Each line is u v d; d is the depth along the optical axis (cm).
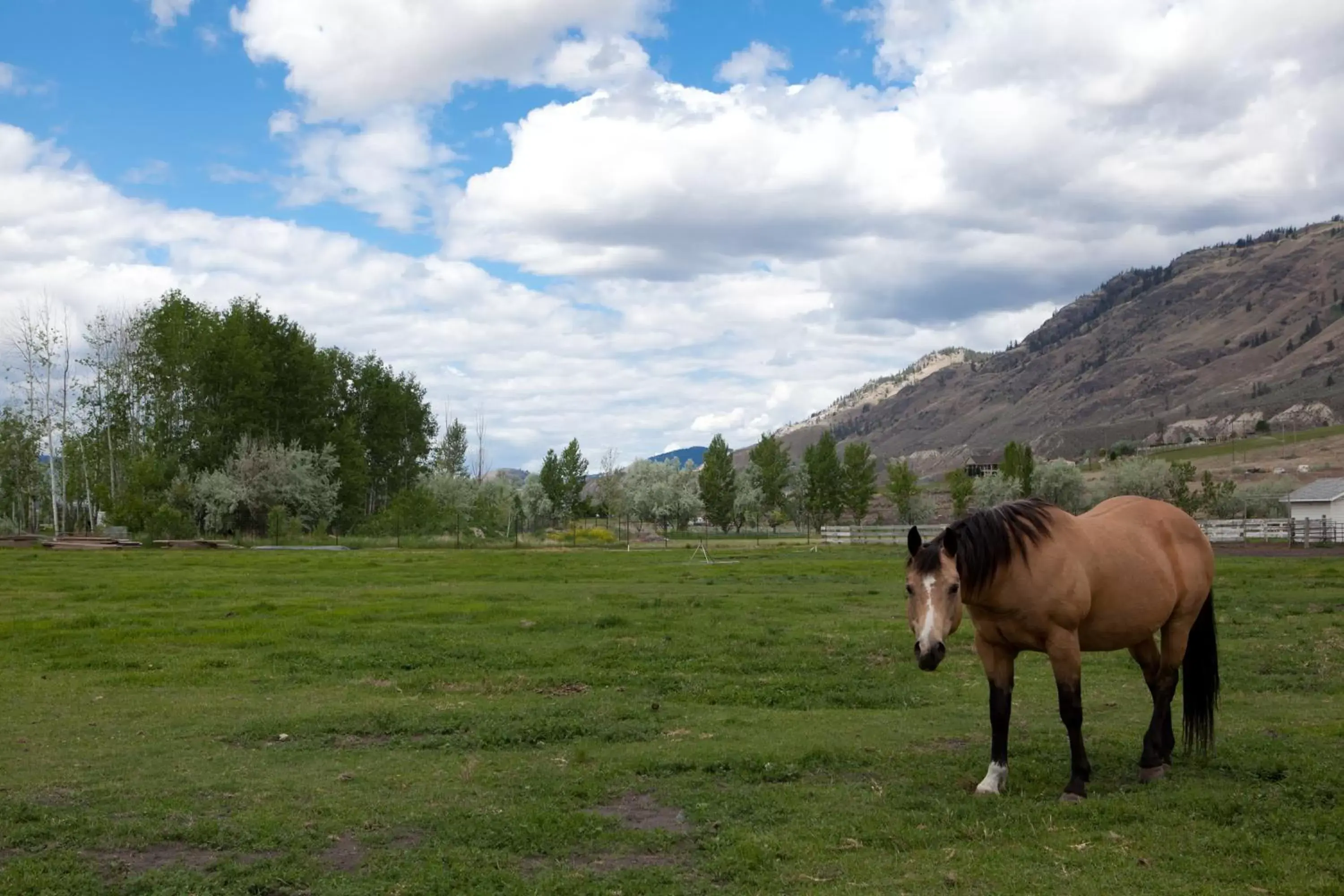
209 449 7212
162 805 823
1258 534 6131
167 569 3741
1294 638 1738
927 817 770
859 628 1928
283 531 6347
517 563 4281
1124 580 869
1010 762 938
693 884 641
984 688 1373
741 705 1319
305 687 1460
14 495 7825
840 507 9488
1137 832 716
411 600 2564
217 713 1254
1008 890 609
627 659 1612
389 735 1129
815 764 952
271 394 7675
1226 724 1119
